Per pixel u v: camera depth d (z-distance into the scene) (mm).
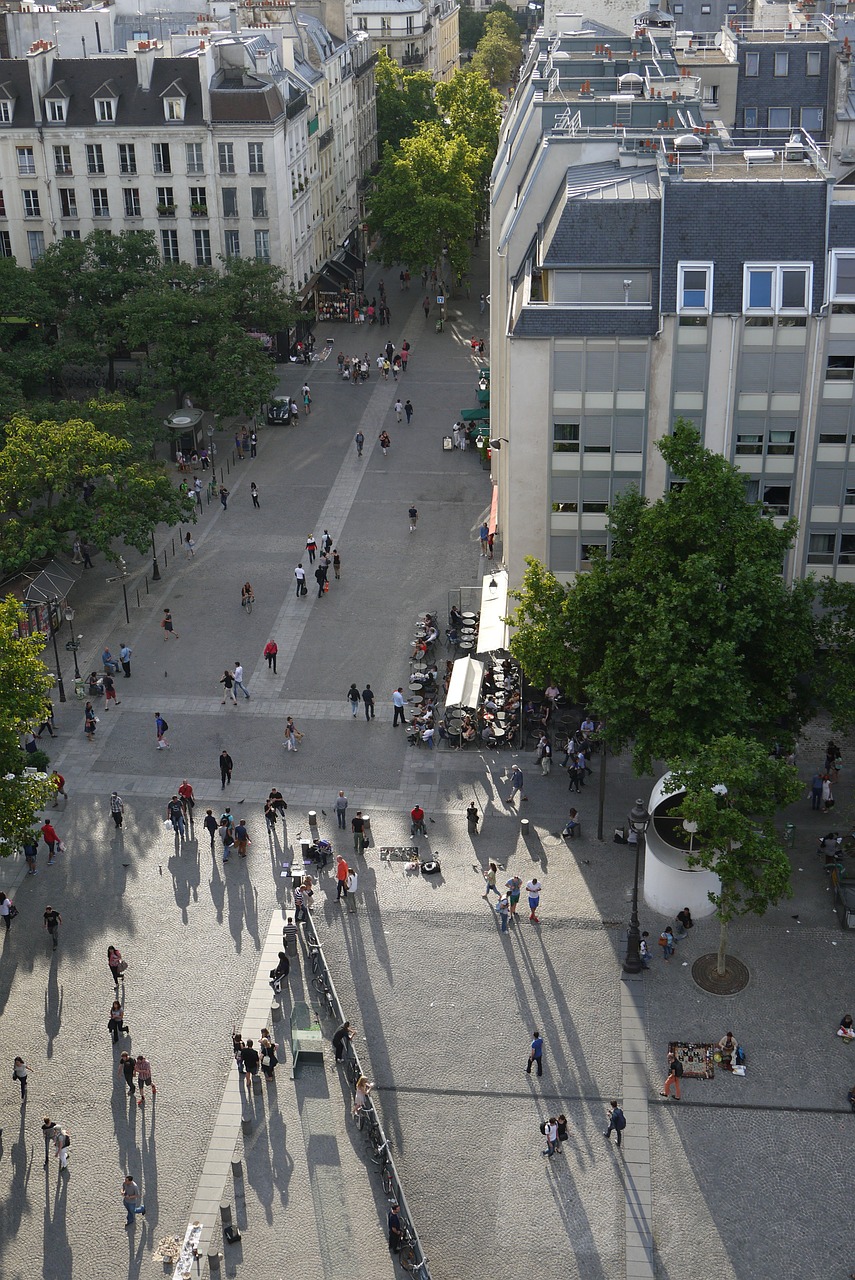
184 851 70125
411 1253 47750
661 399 72688
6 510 88062
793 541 75188
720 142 80750
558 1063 56656
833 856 66688
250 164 130375
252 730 80250
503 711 79750
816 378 71500
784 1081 55375
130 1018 59375
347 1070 56375
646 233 71375
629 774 75250
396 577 97125
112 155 131250
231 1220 49062
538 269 75812
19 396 103188
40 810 72375
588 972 61375
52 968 62344
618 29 124375
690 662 62406
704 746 58844
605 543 76625
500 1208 50469
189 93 128875
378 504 108562
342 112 166250
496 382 96188
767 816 58906
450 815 72375
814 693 66500
